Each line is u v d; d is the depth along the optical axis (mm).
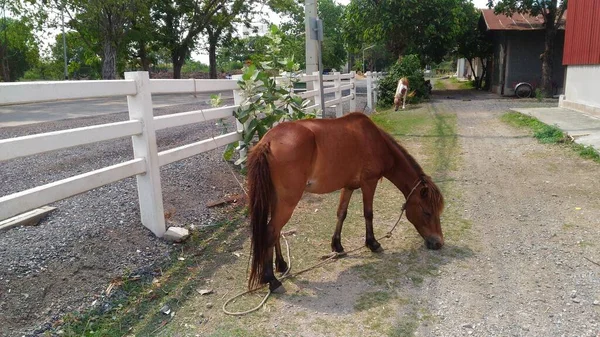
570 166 6758
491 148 8328
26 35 29062
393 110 15641
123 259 3631
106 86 3523
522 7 18438
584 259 3783
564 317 2973
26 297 2967
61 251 3525
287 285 3488
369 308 3135
